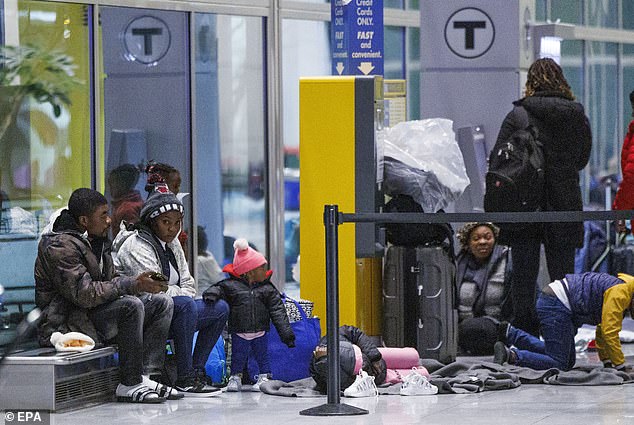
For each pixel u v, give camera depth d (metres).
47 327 19.58
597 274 22.39
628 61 38.31
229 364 21.56
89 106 24.22
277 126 27.97
